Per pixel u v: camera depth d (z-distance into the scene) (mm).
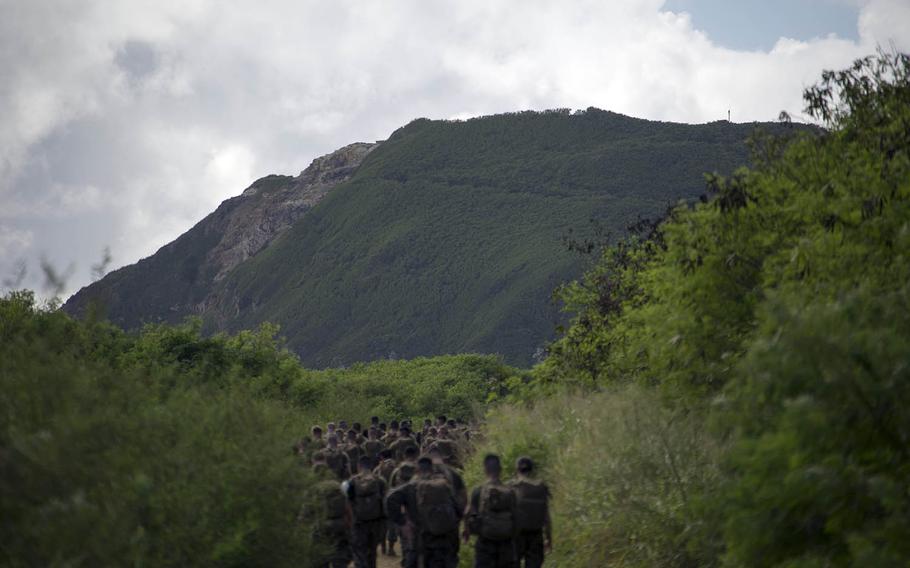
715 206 27422
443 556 30062
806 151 26797
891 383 14695
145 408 21359
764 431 16562
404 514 30797
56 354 19781
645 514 25219
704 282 26703
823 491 14594
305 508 27078
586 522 28000
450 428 54219
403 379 150750
